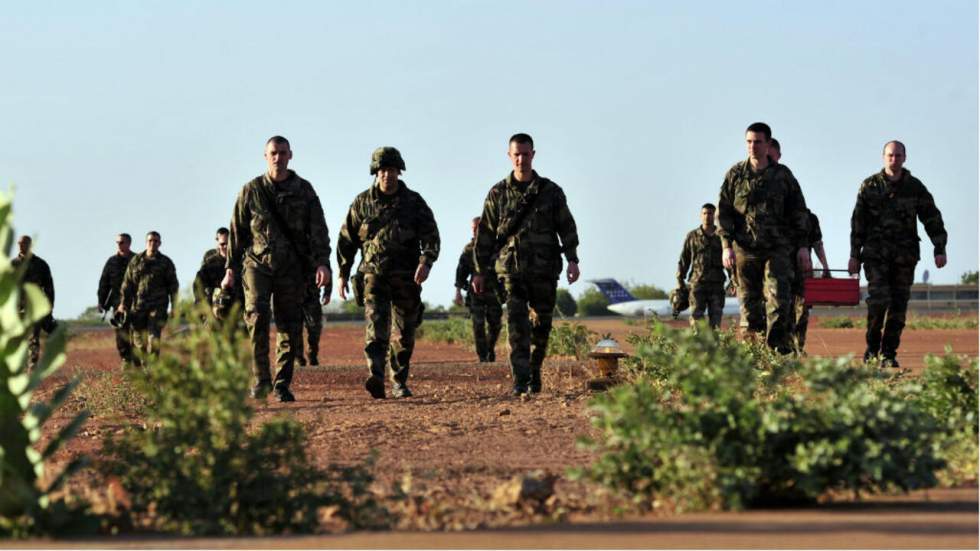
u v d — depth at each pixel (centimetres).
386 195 3362
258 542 1220
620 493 1445
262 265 3266
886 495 1476
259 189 3272
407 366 3453
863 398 1452
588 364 4525
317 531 1315
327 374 4316
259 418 2761
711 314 4866
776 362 2820
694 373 1513
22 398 1277
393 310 3422
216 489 1330
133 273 4816
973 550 1096
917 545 1121
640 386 1480
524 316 3338
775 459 1412
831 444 1416
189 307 1429
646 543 1145
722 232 3512
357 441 2283
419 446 2194
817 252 4312
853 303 3950
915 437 1447
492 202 3325
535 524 1295
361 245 3394
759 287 3503
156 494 1332
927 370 1958
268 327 3297
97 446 2323
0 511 1258
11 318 1270
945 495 1470
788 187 3475
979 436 1786
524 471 1830
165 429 1381
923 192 3894
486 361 5384
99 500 1399
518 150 3275
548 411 2844
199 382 1388
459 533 1248
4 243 1265
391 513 1407
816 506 1398
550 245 3306
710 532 1198
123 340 4956
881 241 3906
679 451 1402
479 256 3356
